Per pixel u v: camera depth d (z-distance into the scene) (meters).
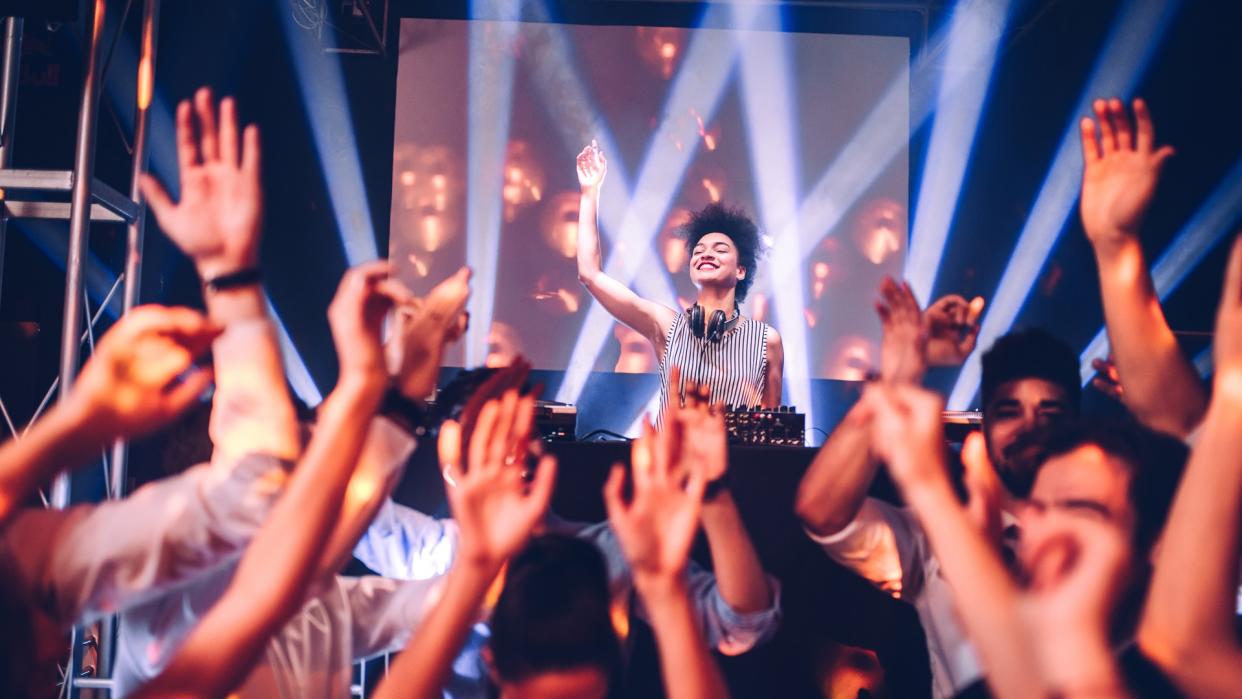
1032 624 0.63
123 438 0.73
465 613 0.86
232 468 0.91
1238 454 0.69
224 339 0.94
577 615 0.96
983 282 6.33
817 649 1.92
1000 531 0.86
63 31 5.29
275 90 6.20
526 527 0.87
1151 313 1.16
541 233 6.16
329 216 6.22
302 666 1.35
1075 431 0.96
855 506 1.29
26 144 5.29
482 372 1.73
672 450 0.86
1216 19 6.08
